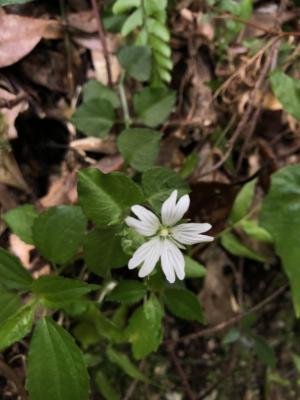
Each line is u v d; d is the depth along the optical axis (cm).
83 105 12
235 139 13
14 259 10
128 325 11
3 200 11
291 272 11
